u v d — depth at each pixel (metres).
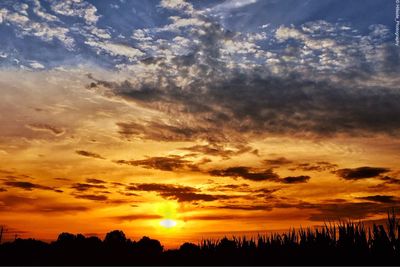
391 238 43.56
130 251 60.72
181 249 62.03
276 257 52.78
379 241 43.97
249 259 54.38
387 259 42.56
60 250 58.12
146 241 62.66
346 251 45.66
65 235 61.09
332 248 47.62
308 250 49.69
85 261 55.97
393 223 44.19
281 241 54.12
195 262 57.38
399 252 42.56
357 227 46.75
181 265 55.88
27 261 53.34
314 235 50.69
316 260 47.75
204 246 60.88
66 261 55.66
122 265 56.28
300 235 52.62
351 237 46.28
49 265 53.47
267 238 56.00
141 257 59.66
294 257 50.44
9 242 57.69
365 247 45.03
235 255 56.59
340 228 47.75
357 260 44.19
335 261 46.03
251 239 57.75
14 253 54.38
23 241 57.81
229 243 59.09
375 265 42.69
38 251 56.78
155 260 58.75
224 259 56.84
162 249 62.84
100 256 58.06
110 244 60.88
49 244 59.41
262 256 54.03
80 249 58.78
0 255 53.69
